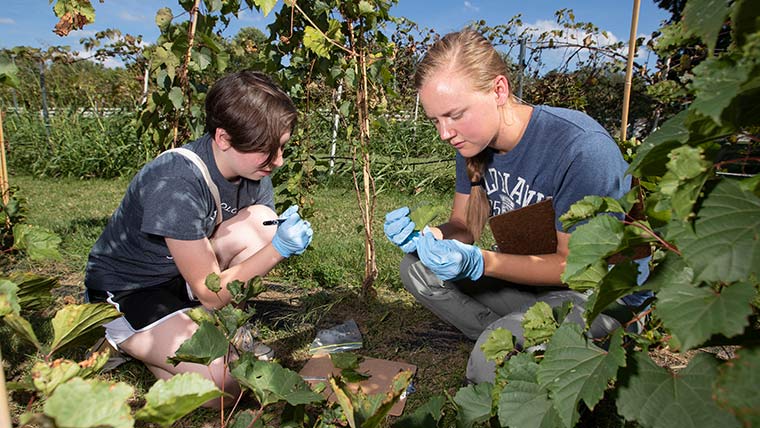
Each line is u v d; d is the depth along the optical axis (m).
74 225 4.80
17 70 1.63
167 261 2.15
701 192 0.76
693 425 0.83
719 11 0.68
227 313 1.37
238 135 1.86
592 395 0.89
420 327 2.94
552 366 1.02
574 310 1.84
